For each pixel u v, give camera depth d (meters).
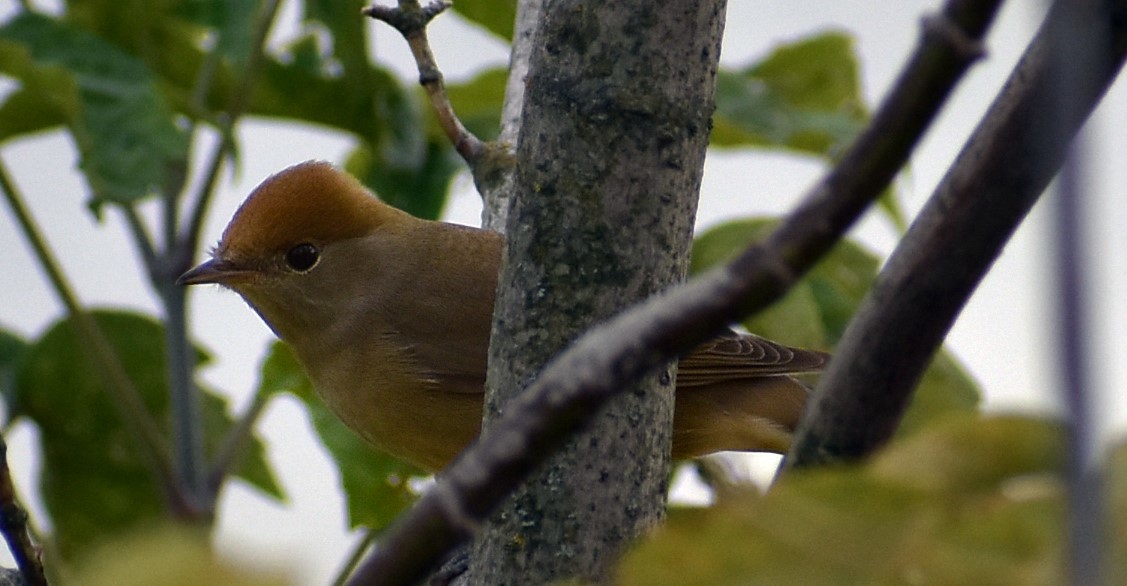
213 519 10.57
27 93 10.72
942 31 3.16
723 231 10.71
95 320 11.77
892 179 3.28
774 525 3.07
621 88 5.94
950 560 2.98
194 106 10.88
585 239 5.97
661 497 6.12
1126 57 3.67
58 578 8.51
